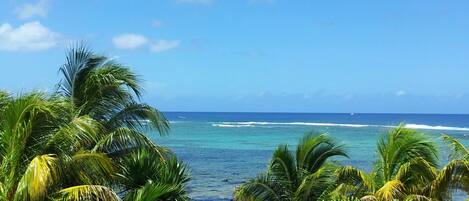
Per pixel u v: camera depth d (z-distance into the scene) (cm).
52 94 1004
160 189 1063
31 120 941
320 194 1429
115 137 1238
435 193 1356
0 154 977
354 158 4578
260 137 7556
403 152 1477
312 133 1583
